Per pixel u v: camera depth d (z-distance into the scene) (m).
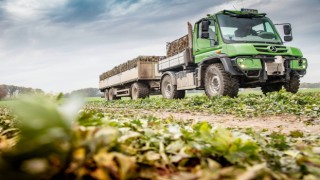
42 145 0.59
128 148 1.25
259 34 10.71
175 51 13.59
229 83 10.21
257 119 5.91
